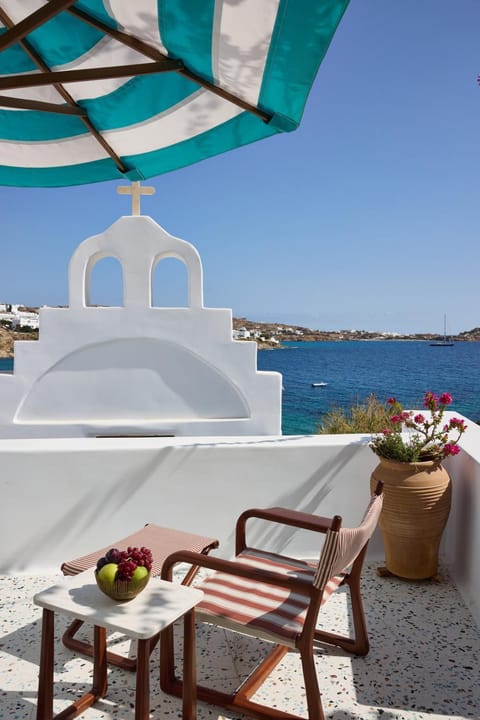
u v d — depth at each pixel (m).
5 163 4.64
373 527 2.93
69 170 4.74
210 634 3.76
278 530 4.75
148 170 4.71
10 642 3.64
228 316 6.77
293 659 3.46
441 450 4.27
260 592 3.04
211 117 4.02
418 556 4.26
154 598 2.66
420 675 3.28
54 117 4.20
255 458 4.71
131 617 2.48
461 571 4.35
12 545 4.62
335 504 4.77
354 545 2.68
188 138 4.28
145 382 6.81
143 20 3.13
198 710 3.00
